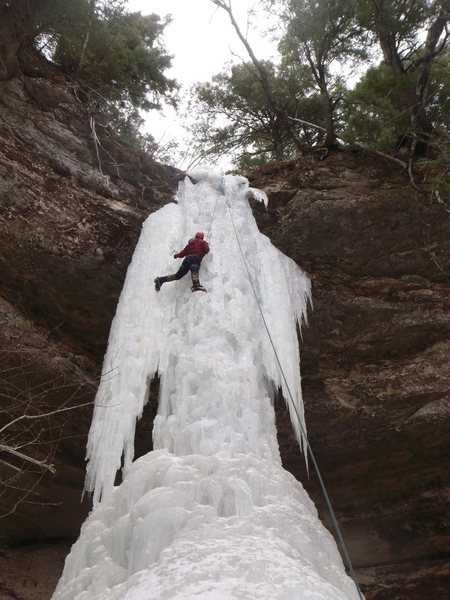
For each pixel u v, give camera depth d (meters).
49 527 11.53
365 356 11.31
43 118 11.41
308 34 12.94
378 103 11.78
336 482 11.55
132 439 8.48
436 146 11.32
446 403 10.61
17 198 10.29
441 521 11.31
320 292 11.42
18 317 10.18
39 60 12.48
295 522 6.52
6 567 11.21
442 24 12.23
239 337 9.08
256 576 5.11
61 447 10.66
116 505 6.90
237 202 11.58
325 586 5.45
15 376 9.96
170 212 11.05
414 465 11.20
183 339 9.02
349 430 10.98
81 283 10.62
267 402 8.66
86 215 10.89
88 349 10.89
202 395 8.18
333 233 11.59
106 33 14.57
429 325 11.16
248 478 6.88
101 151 11.77
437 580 11.40
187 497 6.47
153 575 5.36
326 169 12.13
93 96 13.08
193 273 9.49
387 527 11.62
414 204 11.40
